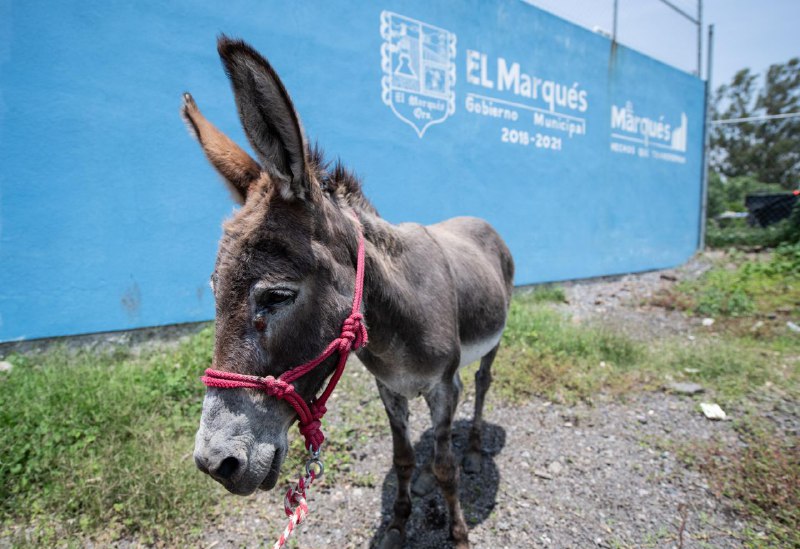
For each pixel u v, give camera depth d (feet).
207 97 14.93
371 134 18.39
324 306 4.67
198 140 5.36
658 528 7.78
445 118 20.71
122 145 13.74
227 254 4.26
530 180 24.54
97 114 13.30
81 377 10.86
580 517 8.07
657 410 11.66
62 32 12.61
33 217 12.69
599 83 27.96
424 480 8.89
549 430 10.85
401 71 19.04
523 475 9.23
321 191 5.10
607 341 15.37
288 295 4.32
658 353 15.17
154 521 7.57
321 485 8.83
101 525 7.48
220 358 4.21
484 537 7.63
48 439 8.63
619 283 28.71
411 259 6.61
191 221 15.07
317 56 16.76
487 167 22.54
